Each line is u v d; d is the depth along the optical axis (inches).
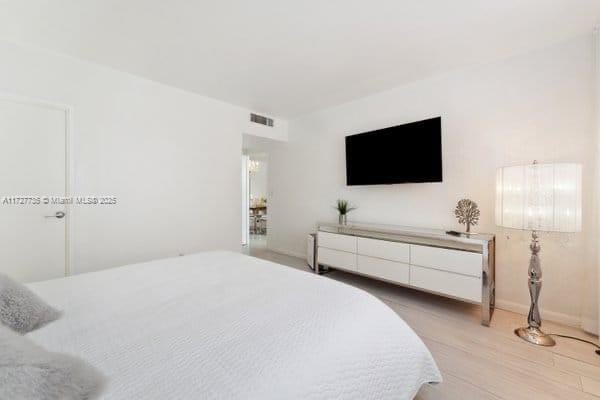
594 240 78.4
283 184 182.5
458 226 106.0
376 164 125.3
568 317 83.0
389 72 108.0
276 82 118.2
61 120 95.0
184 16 73.9
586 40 80.7
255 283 53.1
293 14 73.2
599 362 64.5
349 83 119.1
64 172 95.7
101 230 103.6
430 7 70.5
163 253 120.7
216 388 24.4
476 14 73.1
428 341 74.2
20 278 88.0
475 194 101.5
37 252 91.0
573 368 62.2
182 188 127.1
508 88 94.4
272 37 84.1
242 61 99.3
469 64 101.3
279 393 24.4
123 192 109.0
